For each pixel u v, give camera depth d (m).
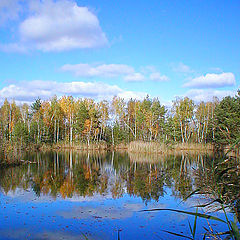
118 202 9.72
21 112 53.22
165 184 13.18
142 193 11.20
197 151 37.59
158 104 53.62
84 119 46.09
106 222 7.56
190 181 13.94
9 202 9.66
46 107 48.84
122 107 50.03
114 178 15.06
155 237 6.46
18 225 7.28
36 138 43.44
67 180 14.30
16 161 20.67
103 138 51.34
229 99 35.34
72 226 7.21
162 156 30.17
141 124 47.62
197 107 49.16
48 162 23.08
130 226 7.20
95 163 22.83
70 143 44.78
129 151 35.72
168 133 47.22
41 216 8.08
